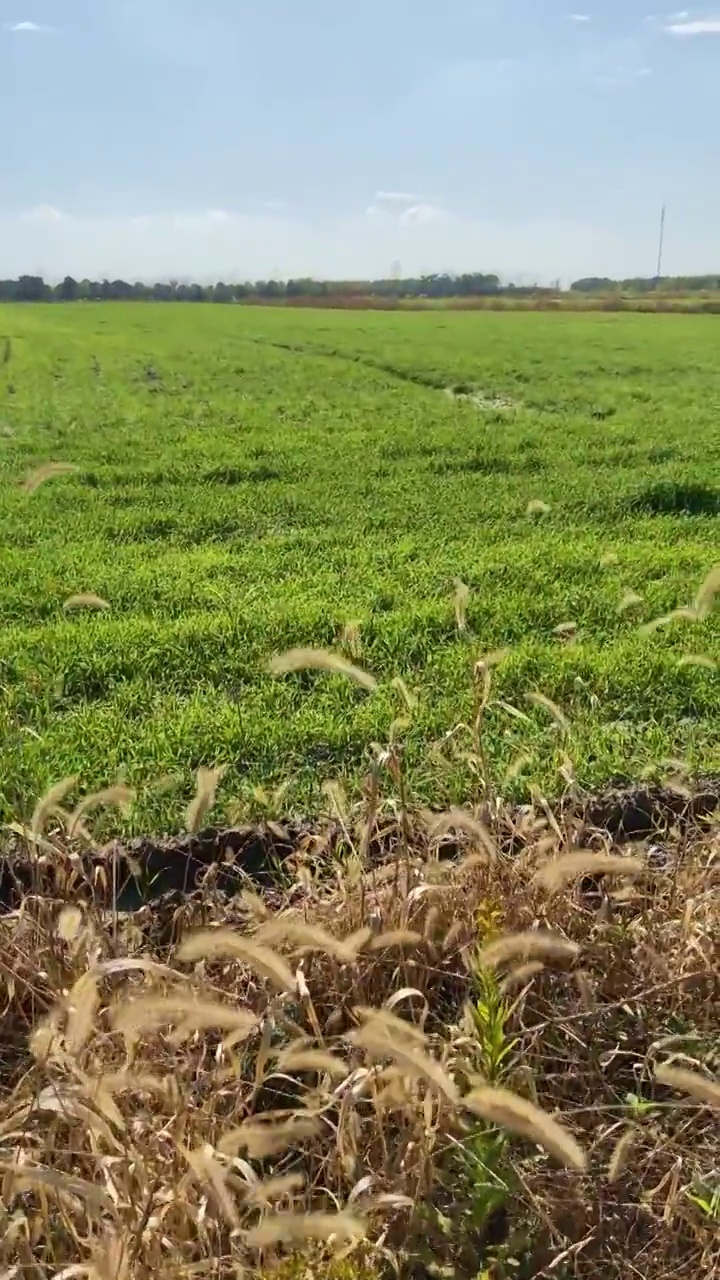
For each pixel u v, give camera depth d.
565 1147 1.79
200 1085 2.49
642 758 4.55
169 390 21.17
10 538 8.56
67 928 2.49
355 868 3.02
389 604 6.79
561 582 7.14
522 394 20.80
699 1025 2.87
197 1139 2.27
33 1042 2.22
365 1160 2.32
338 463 12.14
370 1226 2.25
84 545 8.35
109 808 4.05
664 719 5.01
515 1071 2.50
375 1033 1.97
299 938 2.37
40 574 7.35
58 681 5.33
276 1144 2.05
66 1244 2.24
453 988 2.92
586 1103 2.67
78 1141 2.31
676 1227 2.39
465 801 4.09
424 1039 2.05
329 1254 2.16
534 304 77.19
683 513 9.55
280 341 36.00
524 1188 2.31
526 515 9.43
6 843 3.81
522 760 3.60
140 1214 2.05
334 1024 2.79
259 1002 2.77
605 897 3.01
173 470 11.53
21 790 4.15
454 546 8.23
